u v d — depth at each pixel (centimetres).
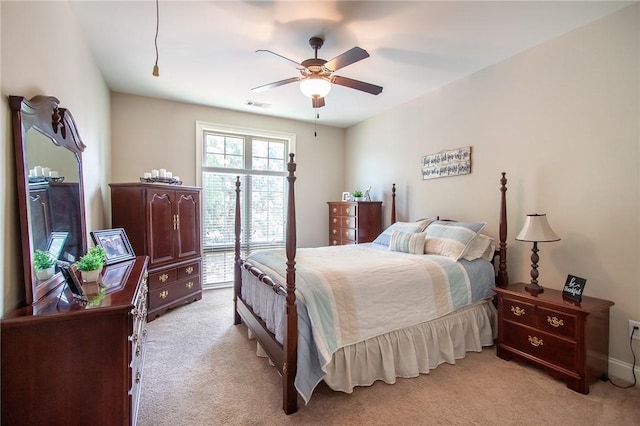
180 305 371
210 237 447
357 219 433
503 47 270
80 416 124
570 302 216
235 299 319
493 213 306
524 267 280
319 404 191
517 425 173
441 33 246
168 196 347
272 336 219
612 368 223
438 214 367
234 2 205
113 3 206
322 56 281
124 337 128
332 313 197
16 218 127
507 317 249
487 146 310
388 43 260
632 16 213
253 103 420
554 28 240
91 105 269
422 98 385
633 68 213
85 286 154
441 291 244
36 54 154
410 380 219
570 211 247
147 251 319
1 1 120
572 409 186
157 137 402
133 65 301
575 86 243
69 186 185
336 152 542
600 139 230
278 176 497
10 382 115
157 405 189
